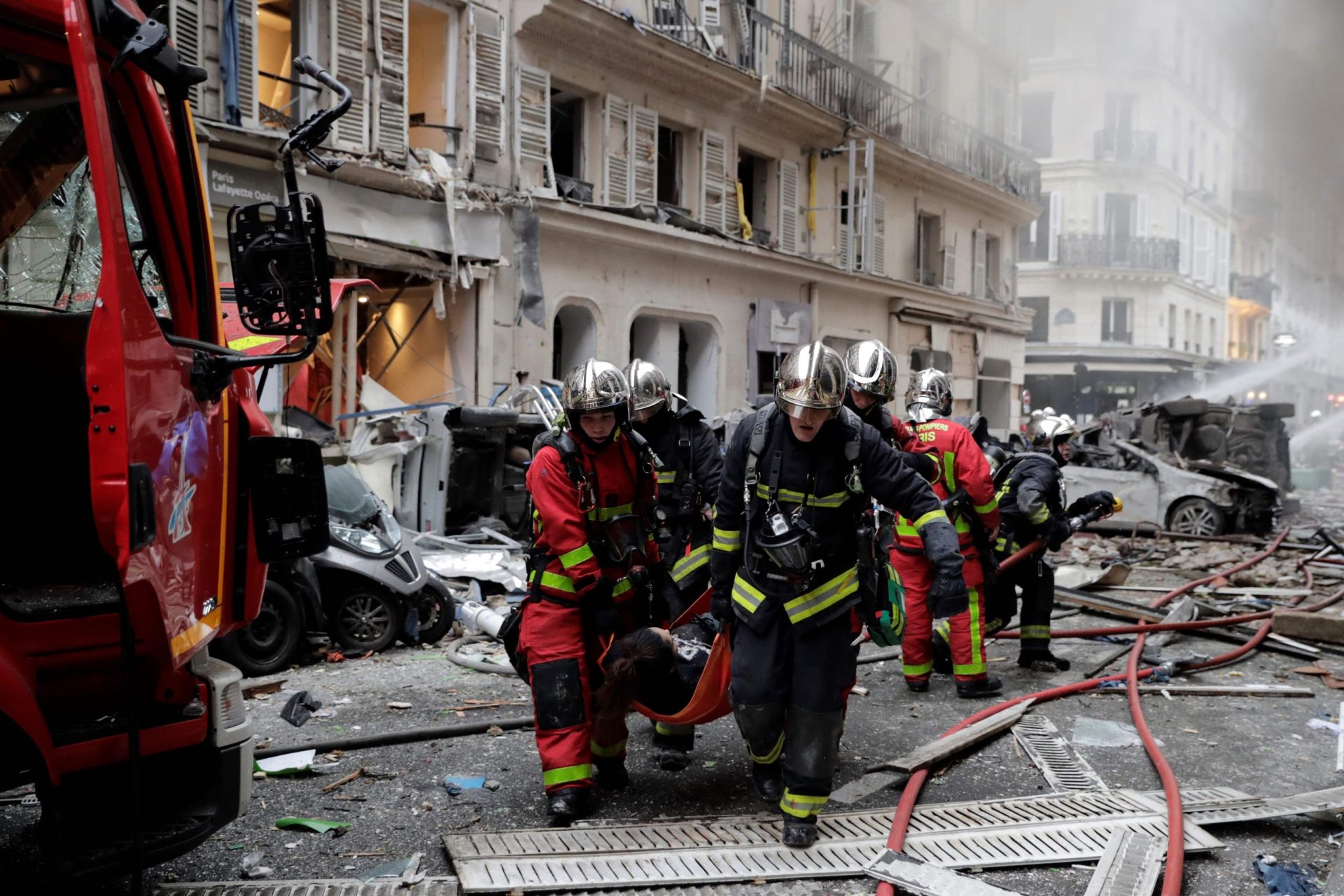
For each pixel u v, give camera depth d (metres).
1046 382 35.47
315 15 11.04
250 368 2.74
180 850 2.60
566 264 13.89
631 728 4.89
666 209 15.85
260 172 10.23
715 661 3.61
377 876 3.22
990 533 5.45
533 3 12.98
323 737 4.66
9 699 2.27
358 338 12.95
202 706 2.79
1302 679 6.14
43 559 3.05
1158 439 15.85
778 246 18.41
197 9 9.68
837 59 19.06
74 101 2.72
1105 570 8.94
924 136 22.77
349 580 6.51
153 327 2.37
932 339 22.94
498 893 3.08
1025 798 3.91
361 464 8.74
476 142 12.67
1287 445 17.59
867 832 3.58
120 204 2.27
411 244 11.61
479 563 8.02
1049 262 35.06
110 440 2.20
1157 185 36.22
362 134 11.43
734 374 17.17
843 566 3.45
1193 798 3.91
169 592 2.46
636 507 3.86
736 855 3.37
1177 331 37.88
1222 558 11.60
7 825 3.51
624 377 3.83
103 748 2.49
